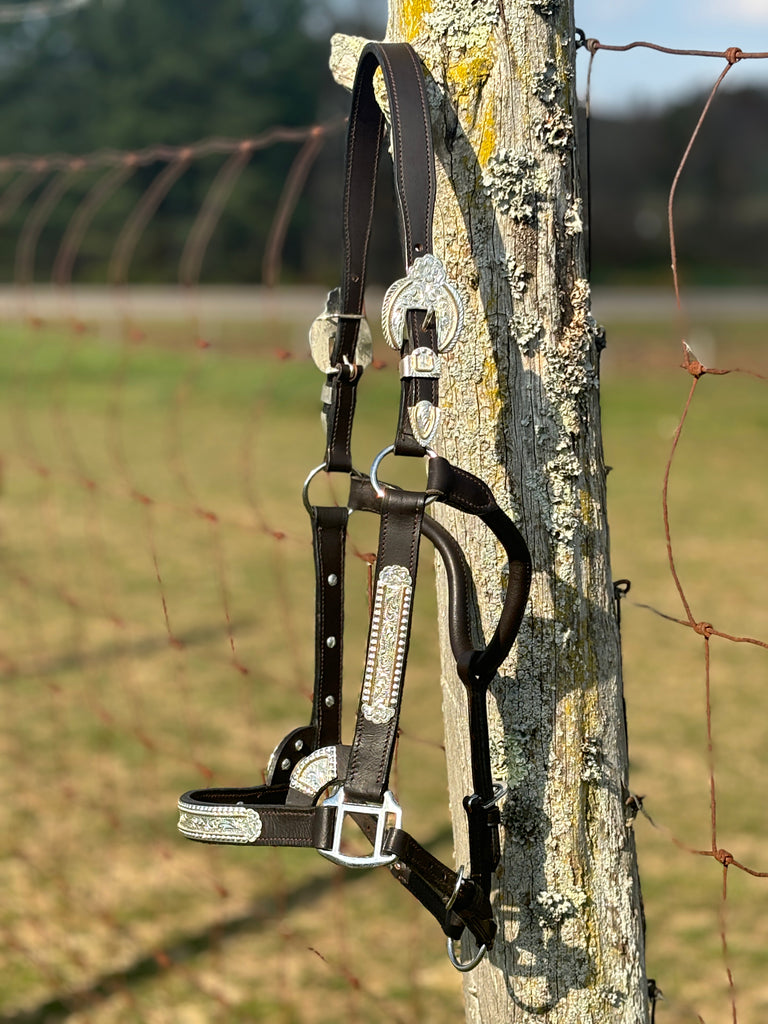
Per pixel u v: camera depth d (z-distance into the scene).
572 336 1.11
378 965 2.69
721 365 14.48
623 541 6.96
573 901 1.18
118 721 4.20
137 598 5.98
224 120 41.97
